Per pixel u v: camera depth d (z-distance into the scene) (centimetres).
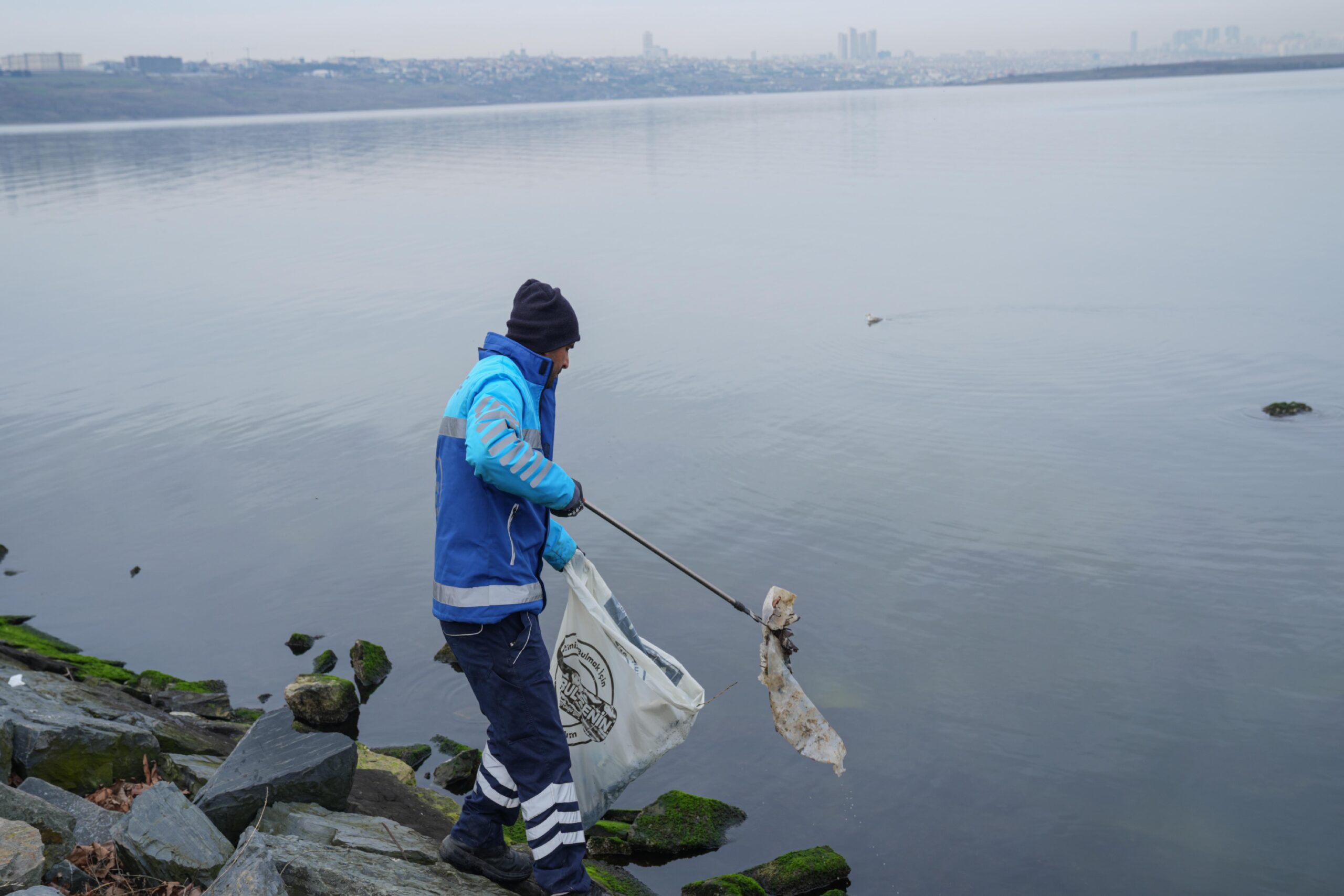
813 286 1977
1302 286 1781
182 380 1452
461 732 630
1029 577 769
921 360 1412
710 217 3138
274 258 2562
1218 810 514
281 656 734
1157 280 1884
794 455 1052
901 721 596
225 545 913
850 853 495
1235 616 700
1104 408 1173
